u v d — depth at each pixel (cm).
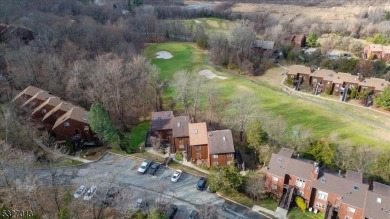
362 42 14012
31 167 5162
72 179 5481
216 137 6216
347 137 7244
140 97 8306
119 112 7588
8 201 4444
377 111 8606
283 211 5316
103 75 7569
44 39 9312
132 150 6606
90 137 6750
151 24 13662
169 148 6781
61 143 6569
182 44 12431
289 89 9744
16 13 11131
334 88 9481
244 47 11156
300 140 6425
